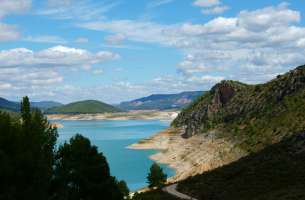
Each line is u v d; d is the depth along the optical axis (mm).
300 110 175875
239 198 75938
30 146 24766
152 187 121438
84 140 31750
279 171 91062
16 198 22062
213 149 195500
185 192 92625
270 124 181250
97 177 30375
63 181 28750
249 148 167875
